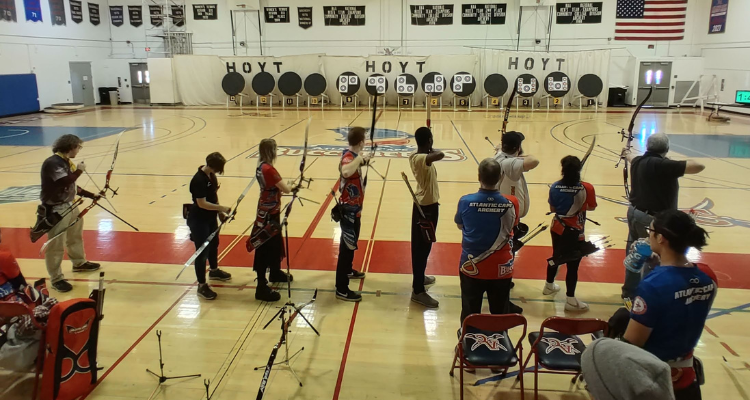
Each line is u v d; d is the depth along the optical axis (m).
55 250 4.37
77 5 20.11
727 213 6.78
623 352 1.47
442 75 19.22
